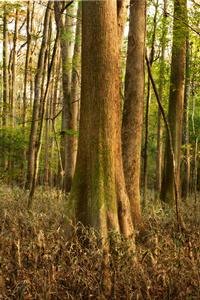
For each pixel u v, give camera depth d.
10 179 19.58
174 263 5.46
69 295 5.07
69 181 14.13
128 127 8.70
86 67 6.66
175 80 13.53
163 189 13.27
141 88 8.84
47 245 5.64
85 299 5.18
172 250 5.81
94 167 6.57
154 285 5.31
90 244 5.93
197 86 16.50
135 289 5.14
